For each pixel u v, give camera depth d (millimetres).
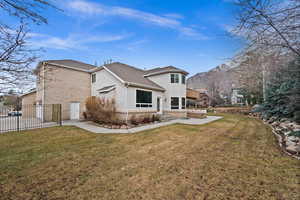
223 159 4637
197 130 9656
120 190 2977
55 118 13672
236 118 17891
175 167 4066
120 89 13109
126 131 9359
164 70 18328
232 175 3596
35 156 4906
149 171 3828
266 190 2979
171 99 17734
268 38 4156
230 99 46219
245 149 5668
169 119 15766
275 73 8078
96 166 4141
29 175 3598
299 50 4027
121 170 3887
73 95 15578
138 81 14484
